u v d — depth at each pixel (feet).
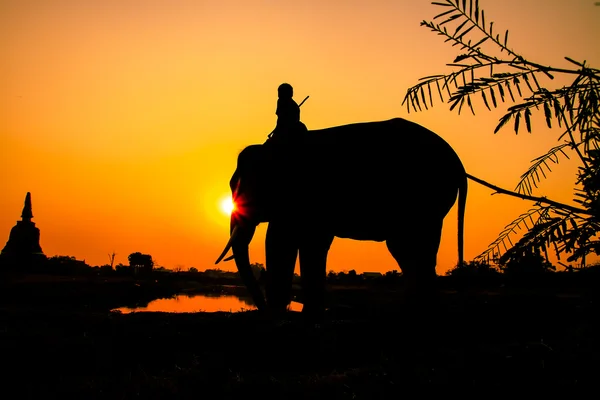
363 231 32.27
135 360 26.86
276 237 32.96
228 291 159.33
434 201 30.96
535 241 9.85
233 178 35.50
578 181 9.71
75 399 21.02
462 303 34.68
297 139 33.35
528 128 9.20
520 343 25.80
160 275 260.62
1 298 82.07
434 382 19.86
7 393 21.70
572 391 17.81
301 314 31.91
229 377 23.29
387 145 31.86
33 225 230.68
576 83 9.07
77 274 220.84
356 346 27.30
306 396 20.20
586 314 11.41
